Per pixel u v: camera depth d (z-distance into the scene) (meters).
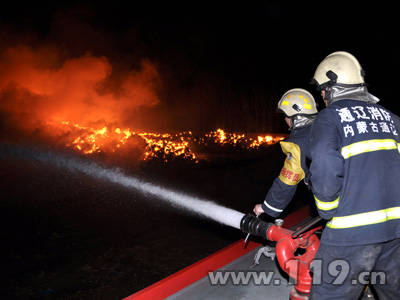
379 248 1.75
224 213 6.40
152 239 5.29
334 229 1.77
